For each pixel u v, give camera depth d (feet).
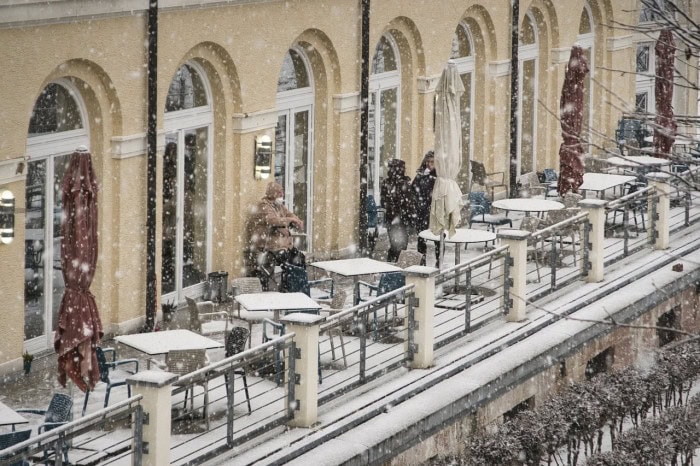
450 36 101.09
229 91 82.17
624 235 90.17
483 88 106.52
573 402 70.13
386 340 72.90
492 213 104.99
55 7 67.97
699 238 96.32
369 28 91.56
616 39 120.98
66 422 55.93
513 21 105.81
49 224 71.36
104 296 74.23
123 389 65.67
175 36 76.89
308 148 91.09
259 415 61.82
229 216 82.94
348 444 59.82
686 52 50.11
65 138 71.82
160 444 53.83
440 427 65.00
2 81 65.92
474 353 71.00
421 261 78.38
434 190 80.48
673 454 69.87
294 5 85.56
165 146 79.05
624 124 122.11
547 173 107.14
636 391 73.77
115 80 73.05
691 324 91.61
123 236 74.74
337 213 92.22
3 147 66.39
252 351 58.90
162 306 77.66
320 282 75.00
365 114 92.07
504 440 65.82
